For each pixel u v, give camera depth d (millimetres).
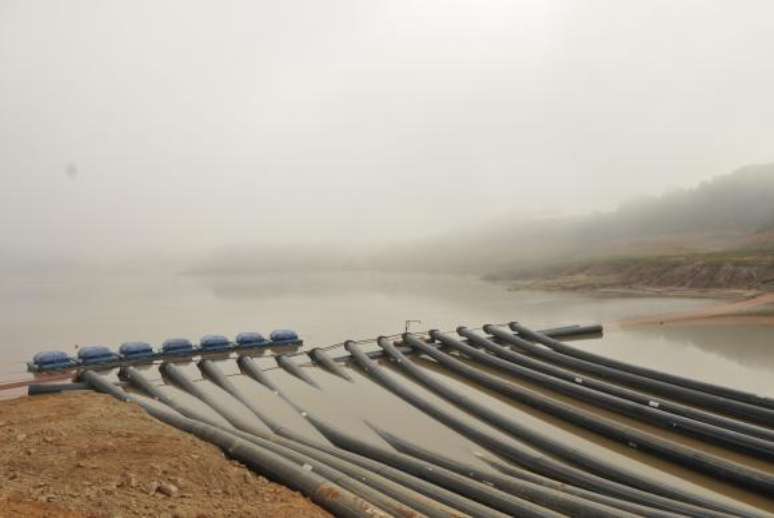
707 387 21250
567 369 26500
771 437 16094
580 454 15055
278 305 66875
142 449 10156
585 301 66000
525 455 15117
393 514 8516
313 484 9086
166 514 7145
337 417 19438
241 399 21375
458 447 16516
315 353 28578
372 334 40000
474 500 11281
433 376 25703
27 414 14523
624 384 23625
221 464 9867
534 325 43344
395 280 143000
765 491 13156
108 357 27141
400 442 16125
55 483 8172
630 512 10539
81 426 12133
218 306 65938
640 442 16266
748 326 39281
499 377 25500
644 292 72875
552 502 10945
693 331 38250
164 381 24750
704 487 14062
